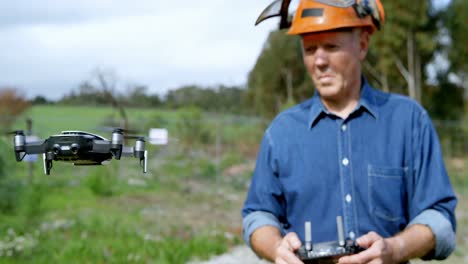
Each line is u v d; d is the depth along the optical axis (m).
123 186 15.33
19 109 26.52
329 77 2.46
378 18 2.48
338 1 2.40
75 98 24.92
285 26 2.67
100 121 22.47
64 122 22.75
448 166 21.55
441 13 31.55
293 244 2.22
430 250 2.37
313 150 2.54
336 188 2.49
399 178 2.46
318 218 2.52
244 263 8.20
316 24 2.40
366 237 2.18
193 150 22.77
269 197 2.63
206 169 18.78
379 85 32.62
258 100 30.56
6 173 9.94
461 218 11.95
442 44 32.00
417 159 2.47
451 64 32.59
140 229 10.11
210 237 9.52
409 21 29.69
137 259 8.02
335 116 2.53
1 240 8.16
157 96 26.95
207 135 23.83
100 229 9.55
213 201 14.30
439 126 26.36
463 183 18.17
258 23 2.67
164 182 16.61
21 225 9.15
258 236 2.51
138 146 1.51
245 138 25.19
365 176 2.47
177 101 27.73
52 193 13.34
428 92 33.00
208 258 8.48
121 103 24.58
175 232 10.15
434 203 2.43
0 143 9.95
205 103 28.50
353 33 2.45
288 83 31.22
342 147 2.50
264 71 30.41
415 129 2.48
